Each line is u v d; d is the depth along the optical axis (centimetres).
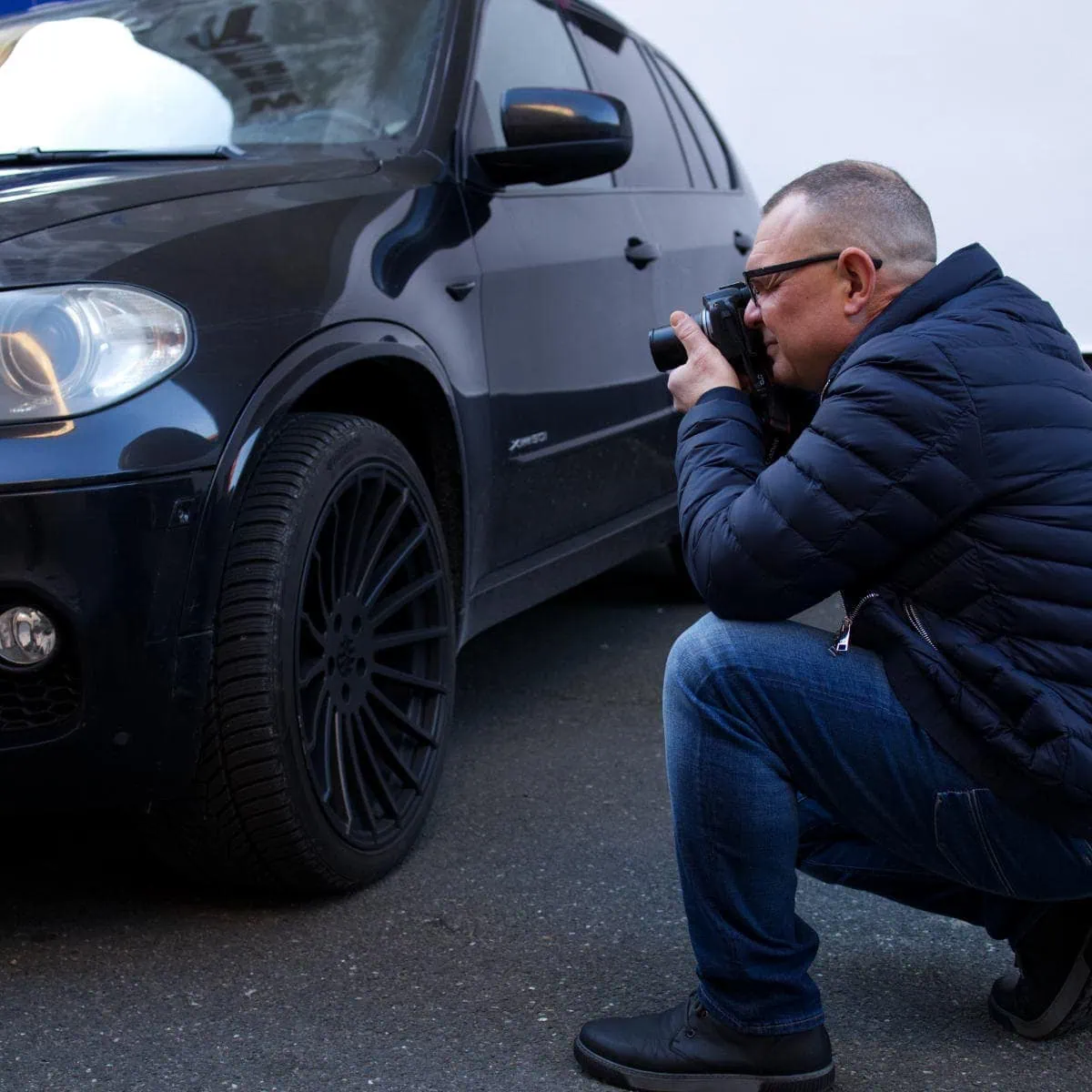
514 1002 236
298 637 253
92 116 336
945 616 195
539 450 351
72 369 223
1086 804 188
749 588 197
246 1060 216
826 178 212
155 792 239
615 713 396
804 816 236
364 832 277
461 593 325
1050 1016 220
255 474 255
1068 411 195
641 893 280
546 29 419
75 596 221
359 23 359
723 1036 207
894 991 241
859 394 192
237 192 275
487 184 345
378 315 280
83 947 253
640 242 419
